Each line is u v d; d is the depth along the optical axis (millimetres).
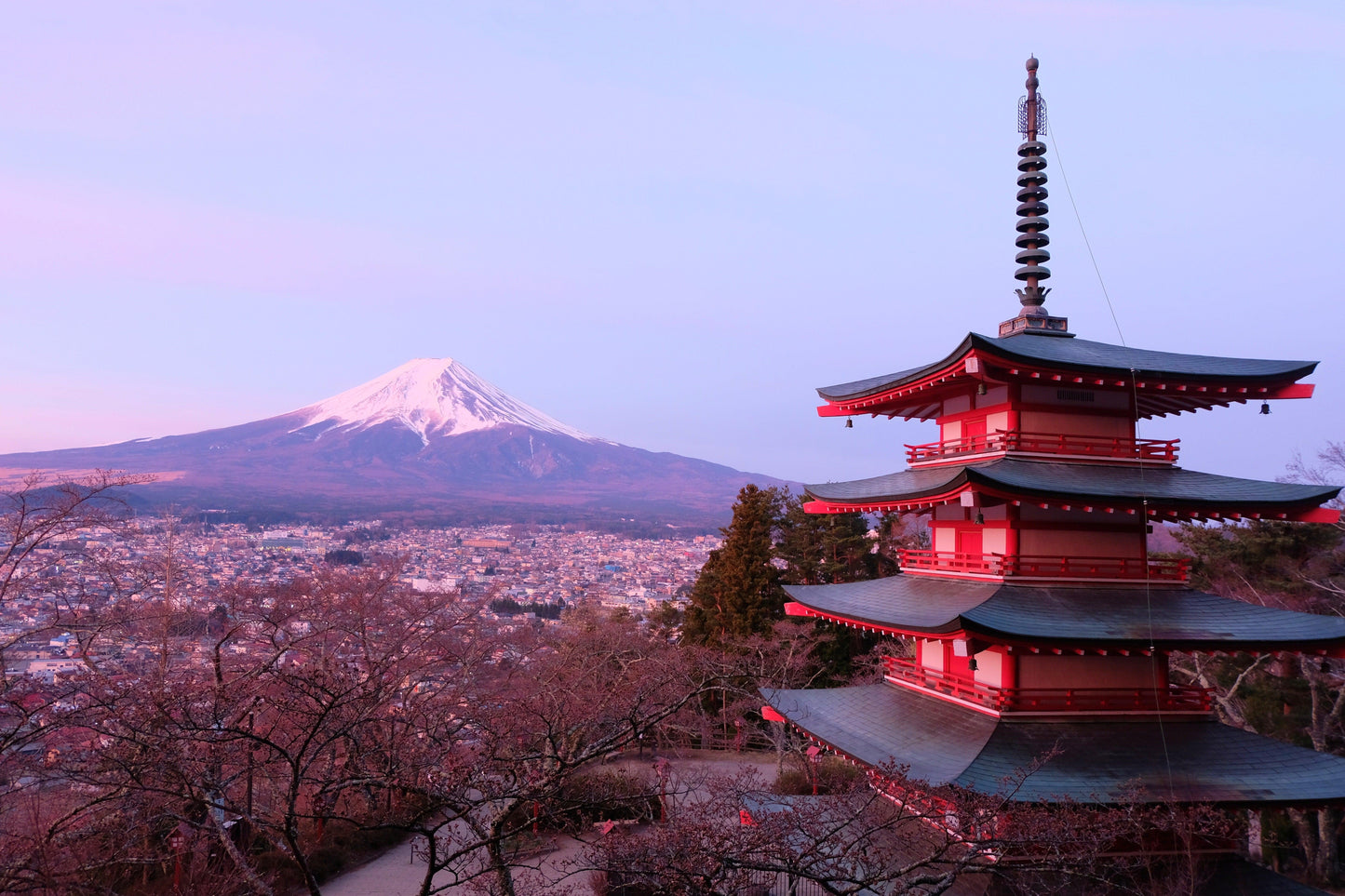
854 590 23094
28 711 15305
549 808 13547
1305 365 18625
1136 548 19234
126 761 12844
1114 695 17922
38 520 20531
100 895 14445
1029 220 22281
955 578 20250
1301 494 17719
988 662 18688
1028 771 15641
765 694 22891
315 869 27859
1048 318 21812
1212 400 19875
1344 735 31156
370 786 12383
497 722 15836
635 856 12391
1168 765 16359
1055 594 18219
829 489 23859
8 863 14008
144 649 29297
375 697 14602
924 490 18922
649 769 38750
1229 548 35781
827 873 12961
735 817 18578
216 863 22219
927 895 12789
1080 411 19641
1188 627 17062
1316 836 30594
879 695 22125
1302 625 17125
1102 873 14938
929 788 14766
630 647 43125
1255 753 16875
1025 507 18766
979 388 18062
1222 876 16172
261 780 23719
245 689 18047
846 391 23391
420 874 28656
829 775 33000
